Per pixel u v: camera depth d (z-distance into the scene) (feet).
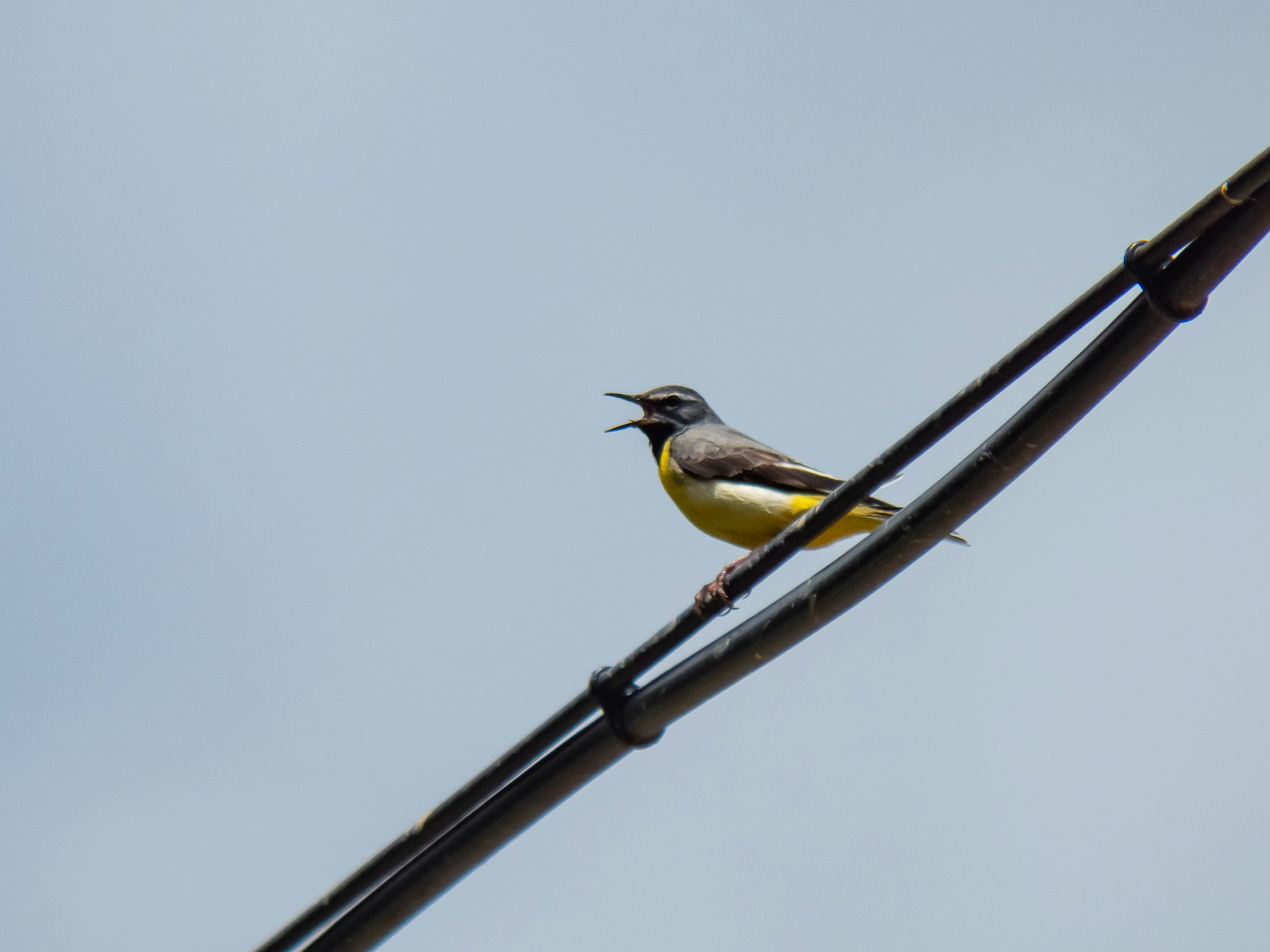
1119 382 27.94
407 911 37.29
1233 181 25.18
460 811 36.22
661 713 34.01
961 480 29.58
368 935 37.81
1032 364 28.53
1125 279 27.02
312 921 38.06
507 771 35.60
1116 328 27.48
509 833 35.88
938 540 30.53
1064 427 28.53
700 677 33.24
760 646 32.45
